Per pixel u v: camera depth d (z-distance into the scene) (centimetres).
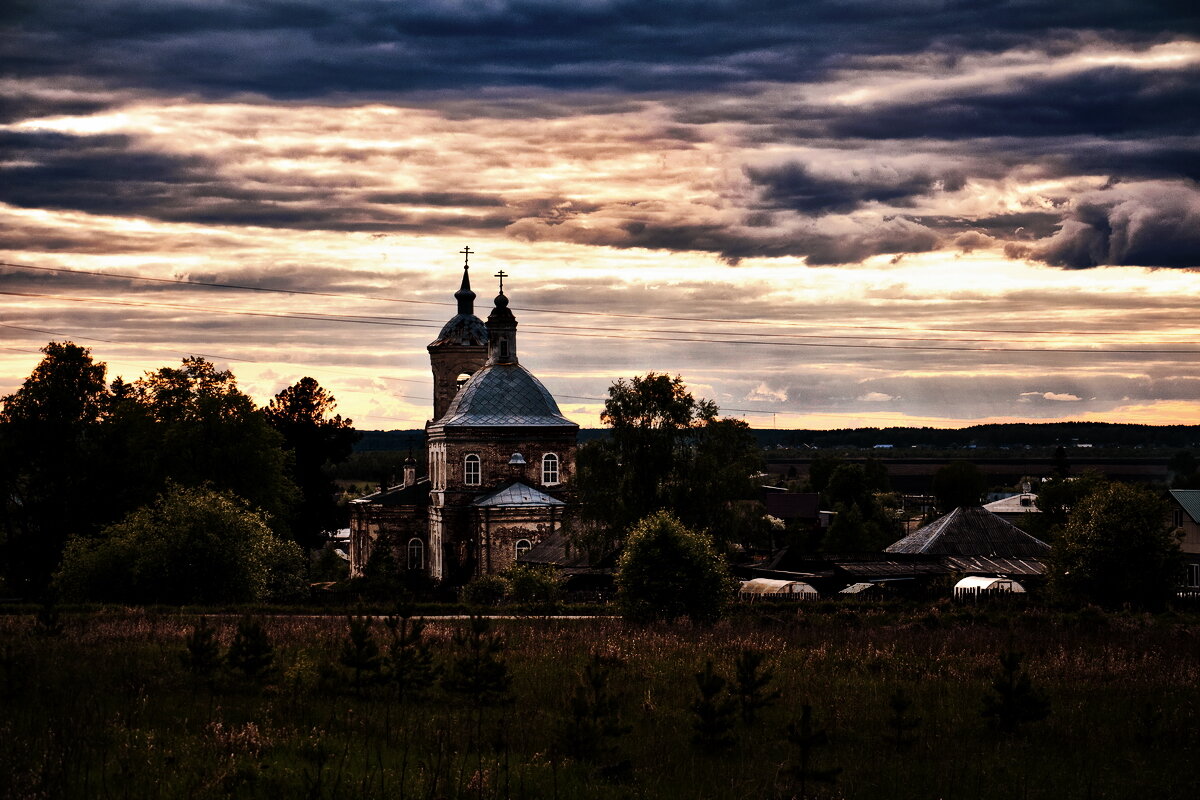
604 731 2256
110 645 3516
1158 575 5962
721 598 4884
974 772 2323
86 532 7862
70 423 7888
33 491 7900
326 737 2298
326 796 1889
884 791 2169
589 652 3669
